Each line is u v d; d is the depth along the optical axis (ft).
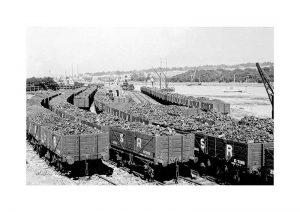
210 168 74.79
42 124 85.30
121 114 122.52
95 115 107.76
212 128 80.02
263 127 89.66
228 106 146.92
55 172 74.02
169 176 72.38
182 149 67.10
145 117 104.22
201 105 153.28
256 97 231.09
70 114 110.01
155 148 65.10
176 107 131.13
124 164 77.97
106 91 271.28
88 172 73.10
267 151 61.67
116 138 78.74
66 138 66.44
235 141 64.80
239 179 65.98
